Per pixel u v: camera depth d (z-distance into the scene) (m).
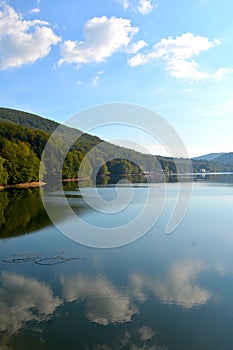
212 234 23.52
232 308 11.95
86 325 10.93
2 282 14.50
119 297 12.91
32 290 13.62
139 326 10.84
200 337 10.20
